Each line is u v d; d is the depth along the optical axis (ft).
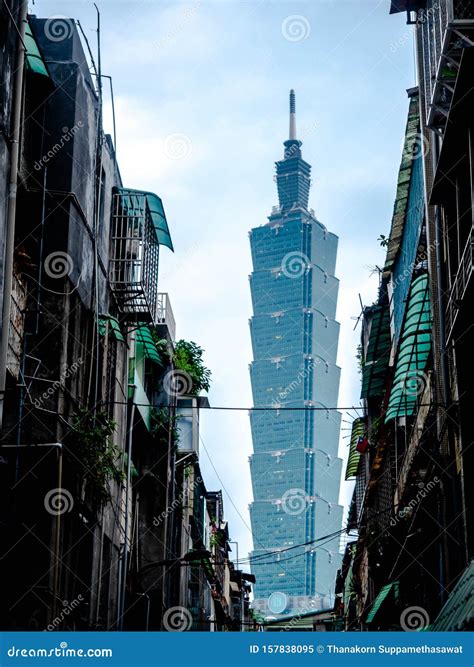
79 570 62.64
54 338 58.08
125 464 77.10
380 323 105.29
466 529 58.70
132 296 73.82
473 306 56.65
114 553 72.64
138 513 90.48
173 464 94.89
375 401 119.75
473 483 59.26
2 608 51.93
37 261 59.11
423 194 73.92
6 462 49.24
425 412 74.49
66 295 59.16
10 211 50.62
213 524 161.68
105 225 70.85
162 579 89.04
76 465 57.72
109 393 71.46
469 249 55.16
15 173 51.24
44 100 62.28
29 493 53.83
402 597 93.04
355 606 166.40
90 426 61.77
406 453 87.71
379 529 106.83
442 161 60.70
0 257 49.21
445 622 46.19
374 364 108.68
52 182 60.85
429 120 65.26
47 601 52.03
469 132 55.36
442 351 64.59
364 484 140.46
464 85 53.01
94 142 67.21
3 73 50.96
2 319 48.80
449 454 64.18
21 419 55.42
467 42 56.18
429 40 66.39
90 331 65.46
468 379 60.80
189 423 102.99
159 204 74.38
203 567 121.08
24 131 59.88
